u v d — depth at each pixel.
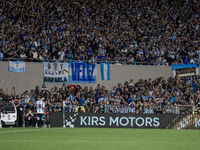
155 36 116.38
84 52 103.12
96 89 95.56
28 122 77.50
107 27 114.06
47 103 76.19
